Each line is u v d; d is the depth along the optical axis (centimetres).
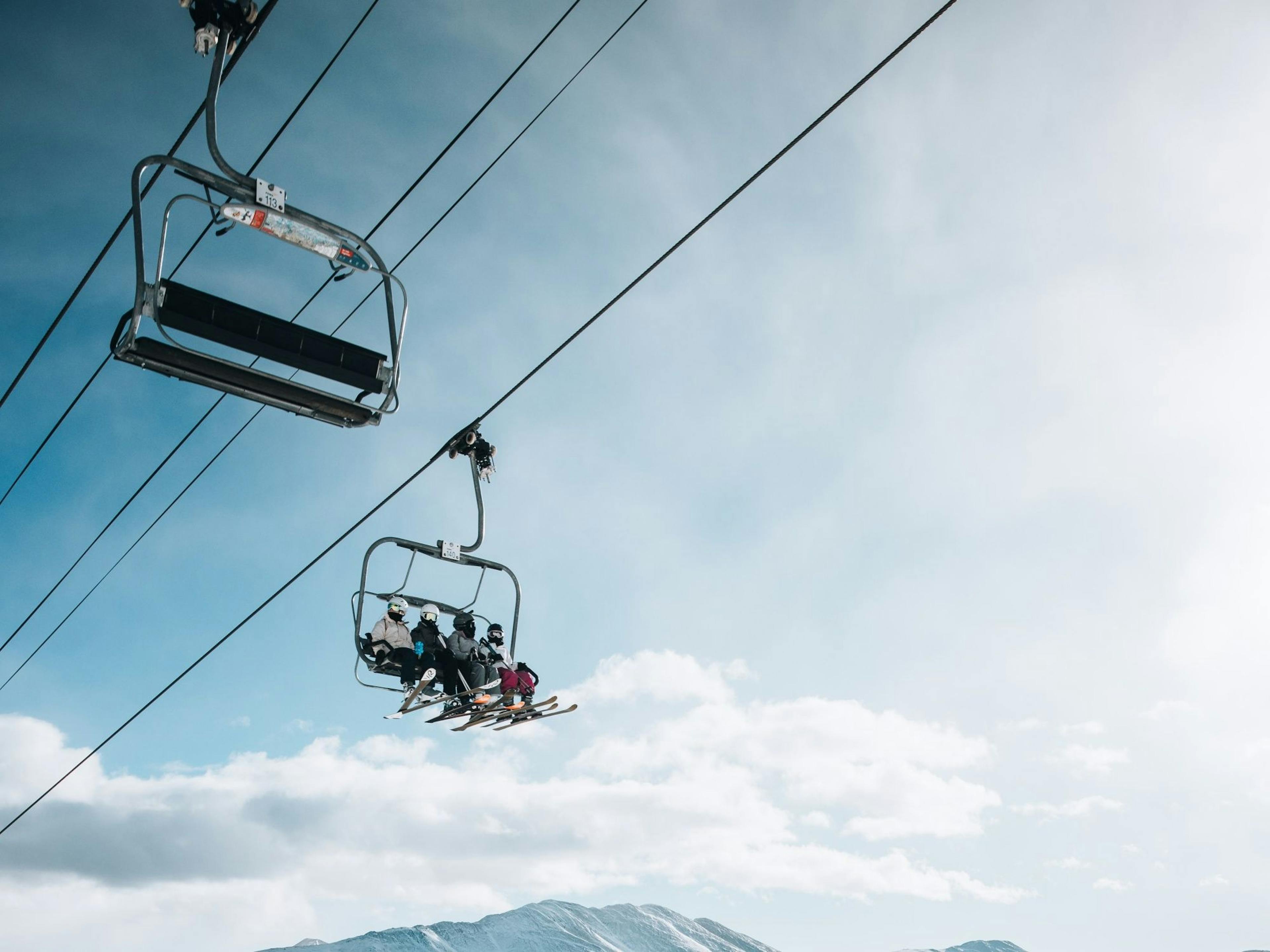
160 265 885
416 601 1544
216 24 852
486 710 1587
